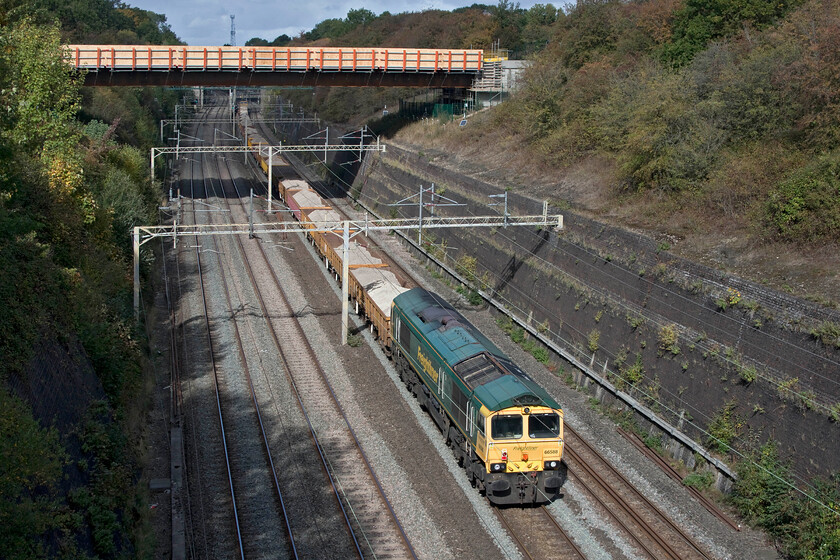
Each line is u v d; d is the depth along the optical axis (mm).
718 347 24438
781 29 36938
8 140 25500
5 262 19609
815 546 18141
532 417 20609
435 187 50188
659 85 37469
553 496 21562
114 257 32938
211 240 50844
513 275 37719
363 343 33469
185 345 32688
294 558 18219
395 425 25641
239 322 35625
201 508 20344
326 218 48844
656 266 28391
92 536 16234
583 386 29203
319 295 40250
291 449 23781
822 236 25859
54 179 29234
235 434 24797
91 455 18953
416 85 62812
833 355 20484
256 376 29438
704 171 32969
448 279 42500
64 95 34062
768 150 31703
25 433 13398
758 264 26328
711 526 20203
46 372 18250
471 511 20625
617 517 20391
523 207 39531
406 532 19500
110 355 23750
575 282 32688
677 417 25203
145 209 42125
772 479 20250
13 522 12516
